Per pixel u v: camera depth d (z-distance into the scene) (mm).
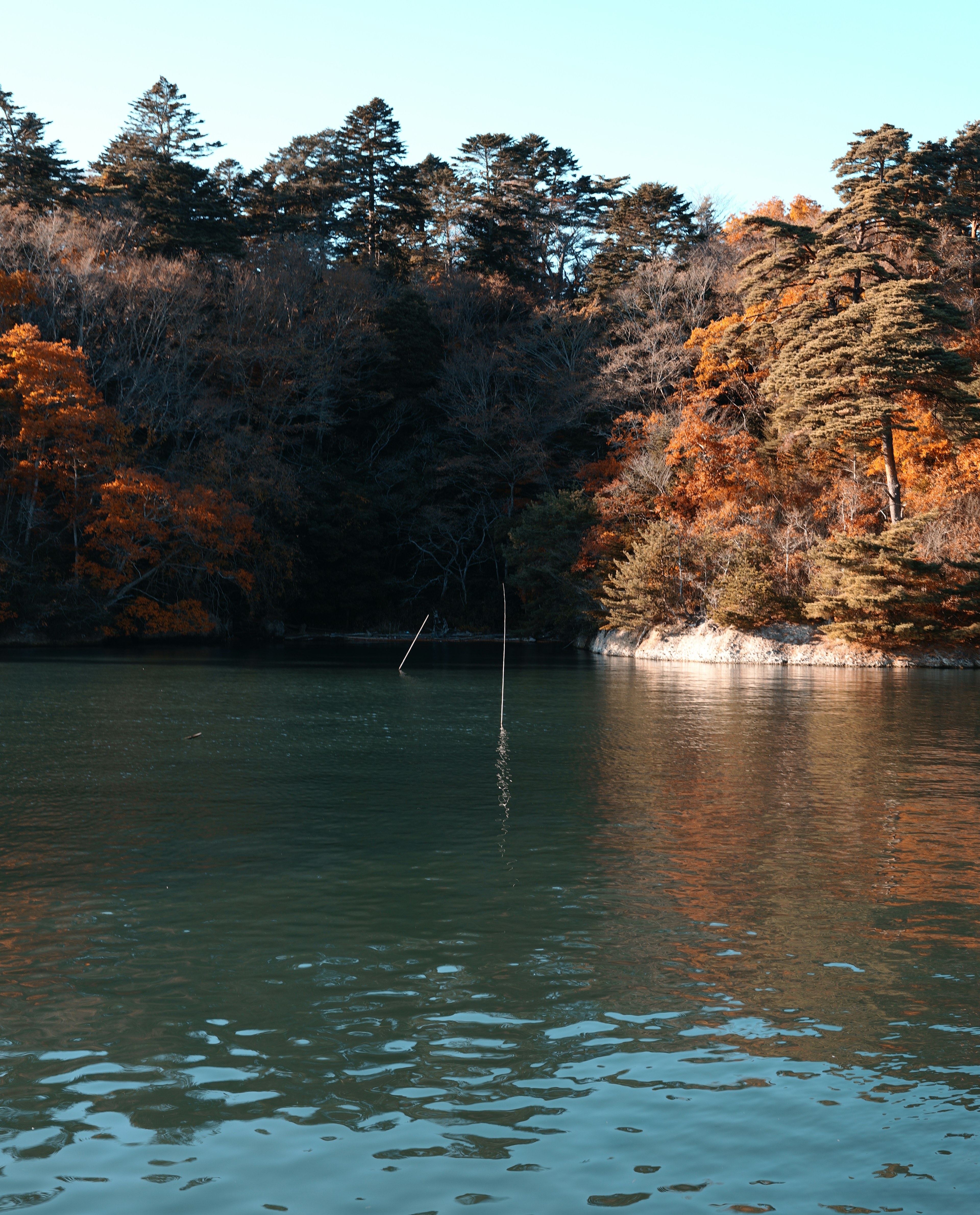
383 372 82938
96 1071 6629
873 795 16609
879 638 48250
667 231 87250
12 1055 6875
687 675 43688
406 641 72500
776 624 52219
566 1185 5312
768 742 22828
